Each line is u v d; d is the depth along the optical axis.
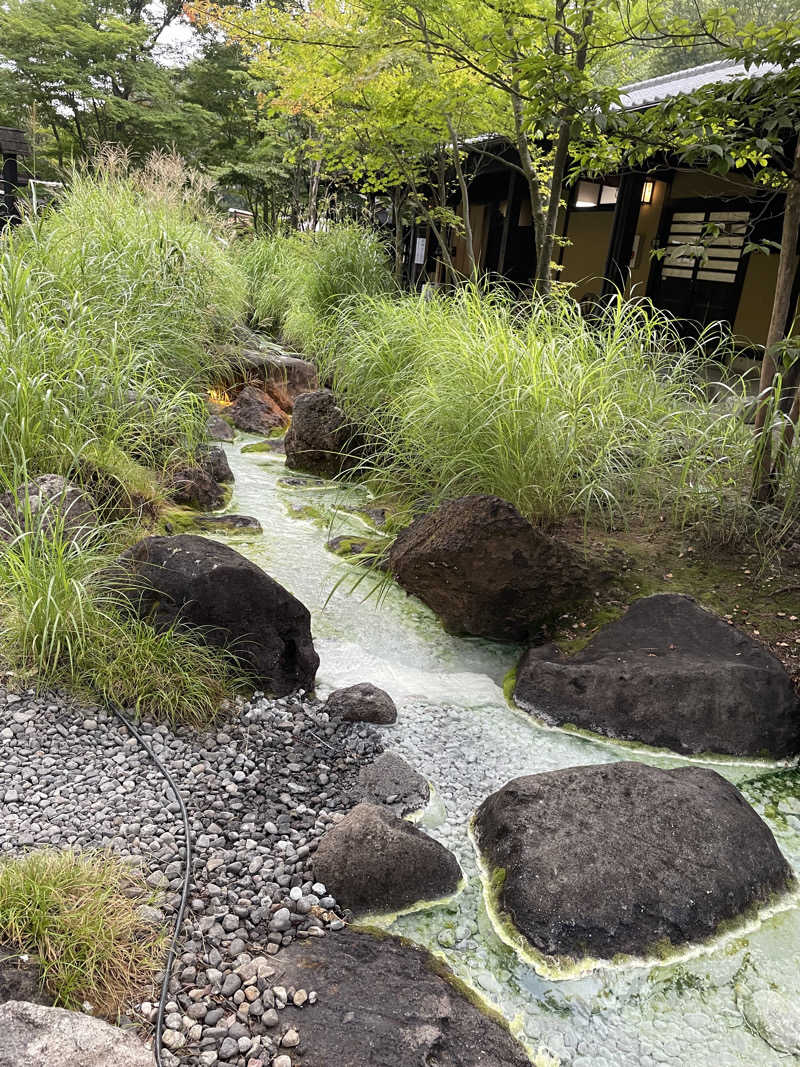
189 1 6.88
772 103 3.72
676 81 9.36
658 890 2.24
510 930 2.18
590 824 2.42
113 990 1.82
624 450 4.40
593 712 3.20
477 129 7.40
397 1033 1.80
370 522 5.05
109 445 4.43
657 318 5.12
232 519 4.83
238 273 8.99
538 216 6.66
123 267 6.33
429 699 3.37
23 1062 1.49
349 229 10.05
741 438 4.31
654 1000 2.03
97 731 2.78
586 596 3.84
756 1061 1.88
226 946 2.02
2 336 4.32
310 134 12.60
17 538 2.99
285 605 3.29
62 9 16.61
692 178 9.84
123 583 3.23
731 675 3.13
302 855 2.37
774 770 3.05
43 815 2.33
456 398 4.46
